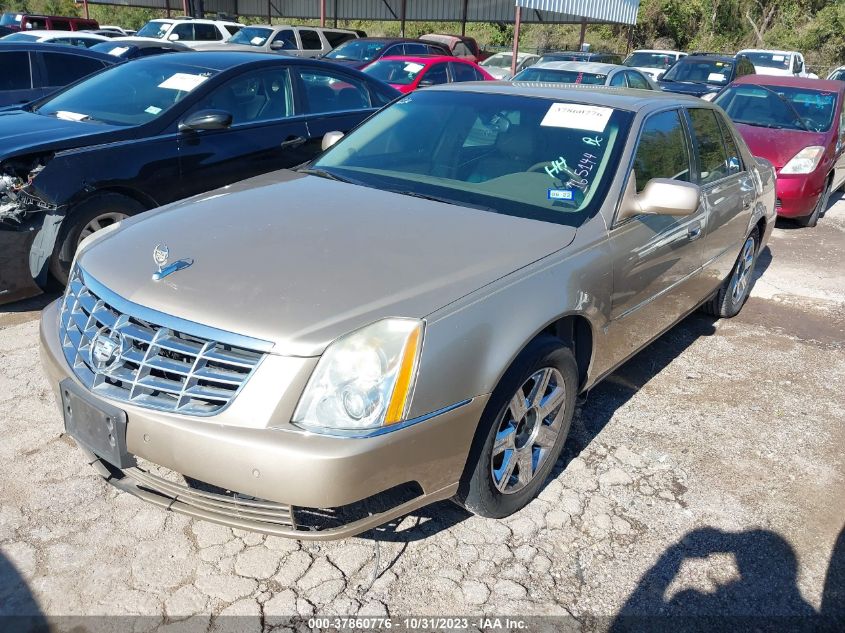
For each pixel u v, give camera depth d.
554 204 3.27
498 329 2.55
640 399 4.08
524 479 2.96
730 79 14.93
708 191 4.23
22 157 4.45
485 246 2.85
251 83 5.73
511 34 39.81
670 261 3.74
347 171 3.73
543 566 2.75
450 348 2.40
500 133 3.70
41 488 3.00
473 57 22.53
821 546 2.96
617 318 3.33
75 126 5.00
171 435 2.29
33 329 4.46
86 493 2.99
